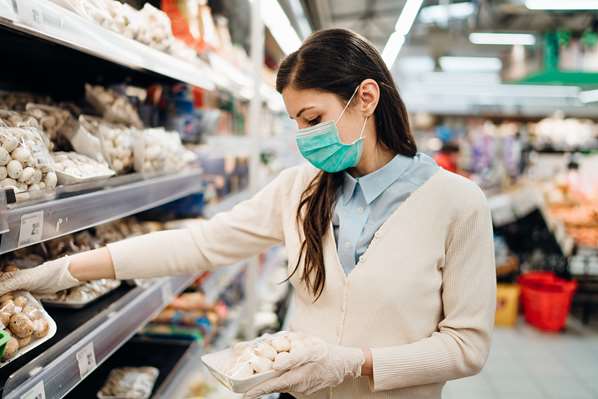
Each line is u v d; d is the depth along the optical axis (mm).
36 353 904
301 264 1169
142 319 1293
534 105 12188
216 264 1277
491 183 6258
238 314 2781
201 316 2088
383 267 1071
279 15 2637
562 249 4582
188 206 2051
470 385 3318
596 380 3383
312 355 975
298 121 1130
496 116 13078
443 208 1084
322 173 1213
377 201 1137
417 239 1076
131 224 1739
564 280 4539
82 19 1008
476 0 5758
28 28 816
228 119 2877
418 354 1030
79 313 1154
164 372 1635
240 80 2516
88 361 1004
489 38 6383
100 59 1395
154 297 1395
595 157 5508
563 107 11992
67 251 1332
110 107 1449
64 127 1305
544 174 6258
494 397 3154
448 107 12594
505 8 5887
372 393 1115
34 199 895
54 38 896
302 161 5594
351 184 1167
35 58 1393
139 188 1288
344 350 1021
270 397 1967
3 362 793
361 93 1065
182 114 2062
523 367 3596
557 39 6023
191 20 1884
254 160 2783
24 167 921
